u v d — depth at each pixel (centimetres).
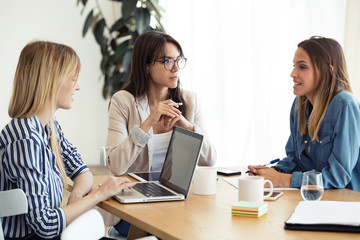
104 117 516
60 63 166
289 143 231
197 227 132
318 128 199
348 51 332
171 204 161
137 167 237
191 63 465
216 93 452
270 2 400
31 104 163
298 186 184
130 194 171
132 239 184
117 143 229
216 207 156
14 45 471
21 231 162
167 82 233
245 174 216
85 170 199
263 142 411
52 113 169
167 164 194
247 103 432
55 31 487
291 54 390
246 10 427
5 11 465
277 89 402
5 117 472
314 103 202
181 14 474
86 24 474
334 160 186
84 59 502
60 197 172
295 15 385
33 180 155
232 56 439
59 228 156
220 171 219
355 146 188
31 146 156
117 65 484
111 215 215
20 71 164
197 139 175
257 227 131
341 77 201
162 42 231
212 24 452
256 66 412
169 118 220
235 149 441
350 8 331
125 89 242
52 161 172
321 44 202
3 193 145
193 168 170
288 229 129
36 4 477
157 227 133
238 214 145
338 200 163
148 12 457
